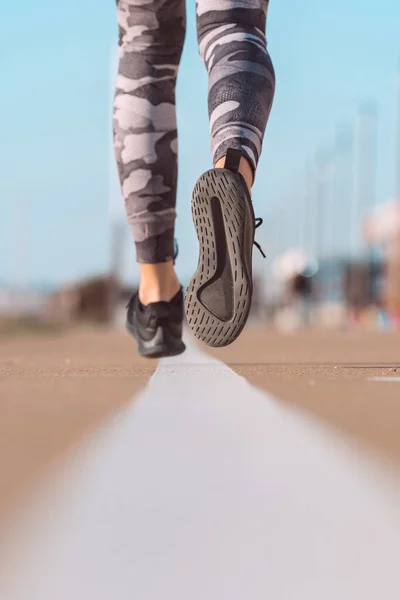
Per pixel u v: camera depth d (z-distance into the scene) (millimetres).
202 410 2197
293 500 1037
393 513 942
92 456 1390
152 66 3996
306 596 680
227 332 3459
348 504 1001
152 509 980
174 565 738
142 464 1312
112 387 2955
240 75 3449
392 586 708
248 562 753
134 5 3922
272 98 3562
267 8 3684
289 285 53062
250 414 2104
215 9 3541
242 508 991
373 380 3365
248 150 3377
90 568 723
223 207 3281
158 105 4023
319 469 1264
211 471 1254
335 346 10836
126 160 4074
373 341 14141
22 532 837
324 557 772
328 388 2961
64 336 23672
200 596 675
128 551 774
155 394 2678
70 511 950
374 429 1818
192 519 927
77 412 2146
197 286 3428
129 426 1840
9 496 1035
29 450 1461
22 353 8672
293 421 1965
